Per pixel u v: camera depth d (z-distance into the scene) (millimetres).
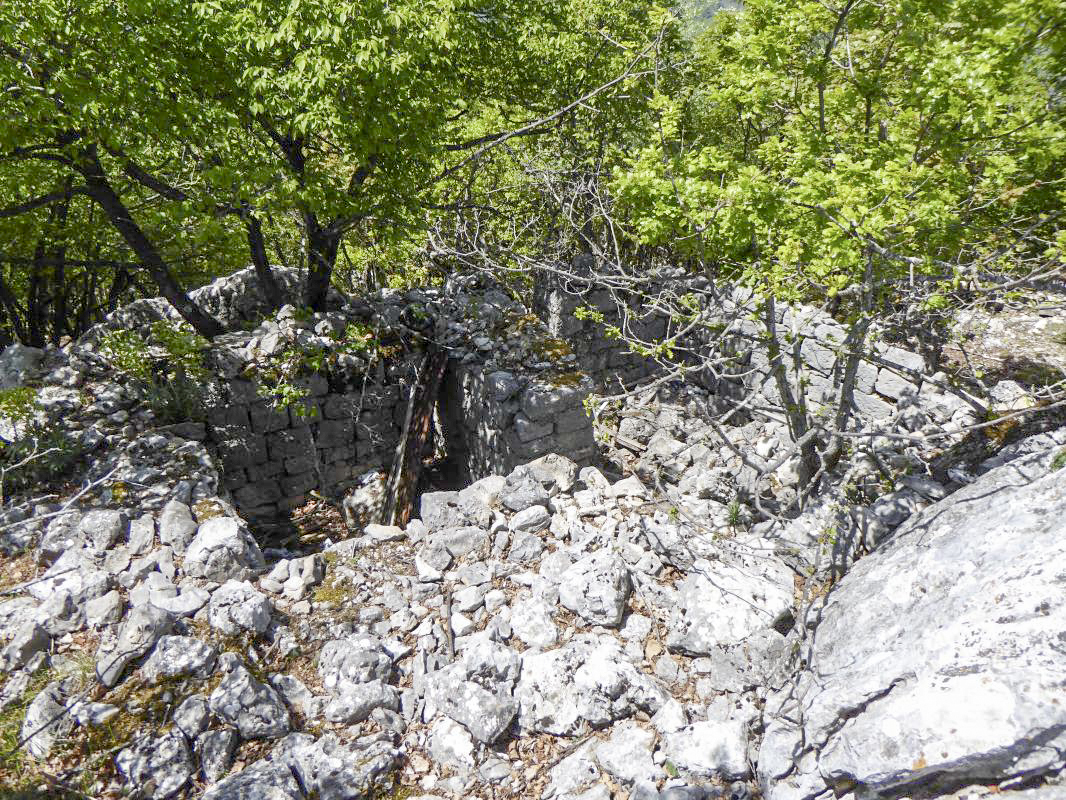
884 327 7422
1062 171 6012
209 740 3902
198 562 4930
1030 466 4863
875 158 5840
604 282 8039
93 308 14273
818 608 5000
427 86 7941
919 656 3717
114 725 3895
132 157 7484
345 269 11992
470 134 11039
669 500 5836
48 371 6961
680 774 3986
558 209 10938
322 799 3771
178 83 7012
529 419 7496
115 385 6887
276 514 8328
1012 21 4562
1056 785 2984
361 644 4645
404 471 8320
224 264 11695
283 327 8117
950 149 5465
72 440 6016
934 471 6508
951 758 3191
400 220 8414
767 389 9109
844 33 6102
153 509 5422
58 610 4410
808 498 6461
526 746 4285
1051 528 3900
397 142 7848
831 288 5156
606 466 8391
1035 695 3145
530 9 10391
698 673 4672
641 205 6223
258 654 4547
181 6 6777
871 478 6738
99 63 6559
